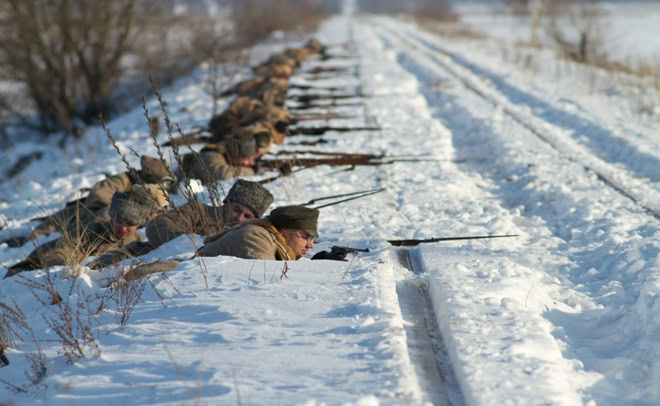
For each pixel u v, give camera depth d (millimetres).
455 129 28484
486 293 9094
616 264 11578
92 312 9453
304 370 7129
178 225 12953
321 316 8500
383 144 23312
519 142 23156
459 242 13023
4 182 29109
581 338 9102
